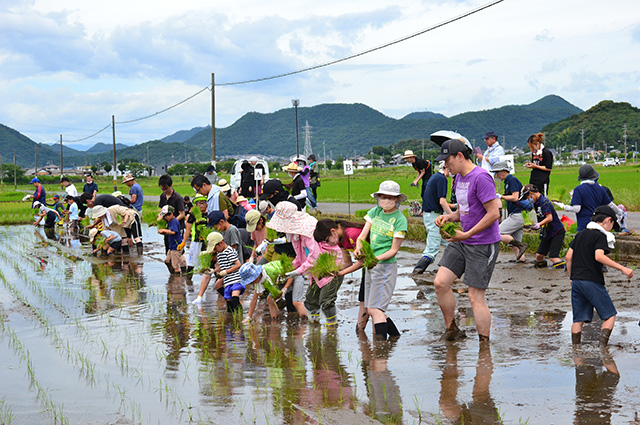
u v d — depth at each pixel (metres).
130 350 6.34
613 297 7.77
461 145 6.05
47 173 156.00
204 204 10.91
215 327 7.33
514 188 10.50
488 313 6.05
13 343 6.76
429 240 10.47
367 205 27.50
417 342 6.19
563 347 5.70
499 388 4.62
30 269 12.75
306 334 6.82
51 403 4.76
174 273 11.74
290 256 8.05
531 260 11.15
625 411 4.04
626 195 21.36
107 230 14.64
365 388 4.81
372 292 6.43
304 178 19.09
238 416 4.32
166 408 4.57
